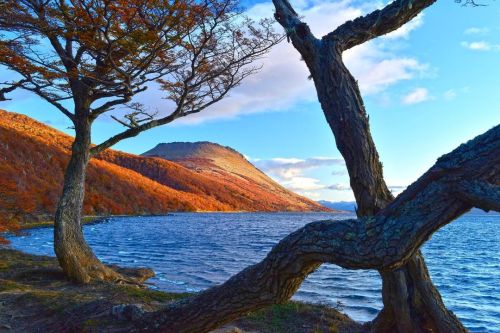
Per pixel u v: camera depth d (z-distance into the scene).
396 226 2.36
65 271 9.85
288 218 116.38
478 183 2.18
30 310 6.80
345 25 3.62
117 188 95.12
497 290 15.19
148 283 12.77
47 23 8.76
